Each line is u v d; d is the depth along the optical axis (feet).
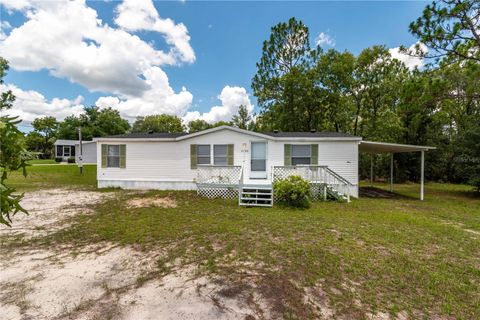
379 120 55.67
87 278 10.61
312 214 22.71
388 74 54.90
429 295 9.45
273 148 35.88
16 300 8.91
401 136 55.21
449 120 54.19
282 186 26.71
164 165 38.27
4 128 4.44
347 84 57.52
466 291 9.77
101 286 9.95
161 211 23.50
